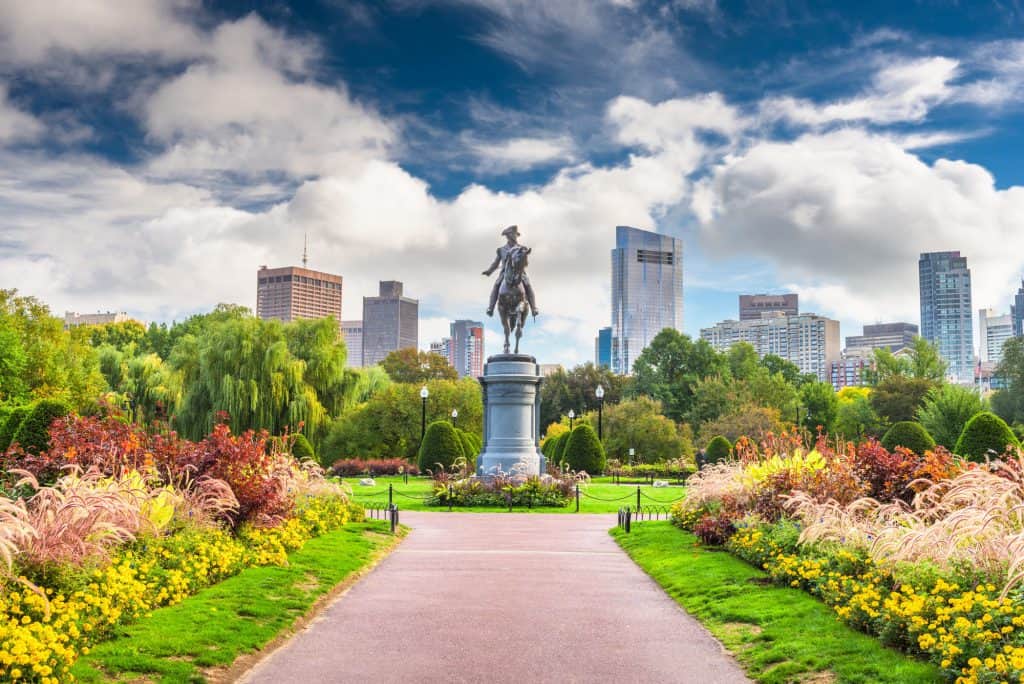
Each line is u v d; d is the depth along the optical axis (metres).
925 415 65.50
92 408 50.34
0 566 8.86
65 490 11.72
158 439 16.50
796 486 17.17
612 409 67.50
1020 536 8.73
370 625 11.73
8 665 7.31
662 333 92.31
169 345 93.69
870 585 10.44
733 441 63.09
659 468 54.53
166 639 9.60
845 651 9.18
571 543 20.91
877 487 16.77
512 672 9.48
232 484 15.89
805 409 82.75
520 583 15.20
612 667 9.69
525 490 30.91
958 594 9.23
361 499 33.75
